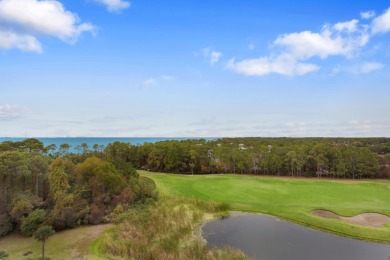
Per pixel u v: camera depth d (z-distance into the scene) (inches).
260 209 1749.5
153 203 1808.6
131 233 1327.5
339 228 1428.4
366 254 1167.6
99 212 1599.4
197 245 1190.3
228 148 3880.4
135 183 2039.9
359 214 1674.5
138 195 1918.1
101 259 1086.4
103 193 1750.7
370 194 2172.7
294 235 1365.7
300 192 2220.7
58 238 1327.5
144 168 4030.5
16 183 1542.8
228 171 3752.5
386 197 2097.7
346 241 1299.2
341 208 1764.3
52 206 1550.2
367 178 3292.3
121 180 1900.8
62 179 1670.8
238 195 2100.1
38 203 1496.1
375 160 3206.2
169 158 3705.7
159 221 1460.4
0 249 1195.9
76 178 1850.4
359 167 3211.1
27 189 1582.2
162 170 3885.3
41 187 1646.2
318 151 3405.5
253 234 1373.0
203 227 1464.1
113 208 1696.6
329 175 3449.8
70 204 1571.1
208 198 1987.0
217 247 1212.5
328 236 1357.0
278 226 1487.5
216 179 2677.2
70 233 1397.6
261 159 3570.4
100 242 1264.8
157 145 4116.6
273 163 3422.7
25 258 1105.4
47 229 1061.1
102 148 4345.5
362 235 1349.7
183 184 2416.3
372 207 1811.0
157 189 2199.8
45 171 1690.5
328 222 1503.4
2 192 1459.2
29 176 1571.1
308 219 1553.9
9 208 1411.2
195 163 3769.7
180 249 1167.0
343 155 3304.6
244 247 1222.9
